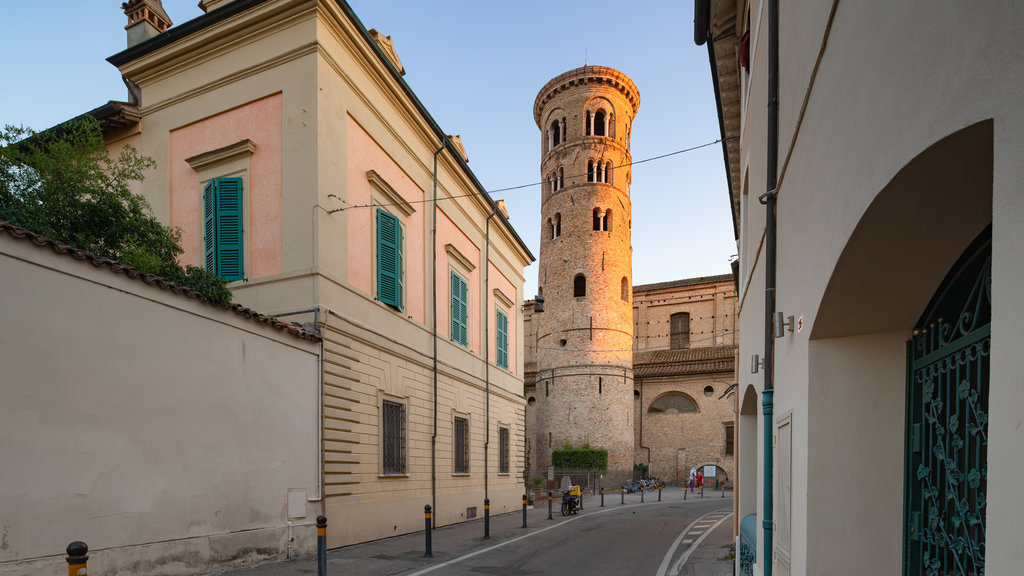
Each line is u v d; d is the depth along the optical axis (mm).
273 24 13102
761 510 7254
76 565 4234
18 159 8961
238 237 12906
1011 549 1786
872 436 4406
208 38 13672
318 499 11484
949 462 3609
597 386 41375
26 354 6754
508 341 24188
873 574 4281
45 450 6855
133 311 8062
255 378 10156
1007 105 1848
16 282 6723
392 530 14047
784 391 5703
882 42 2920
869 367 4469
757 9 8062
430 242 17516
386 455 14281
